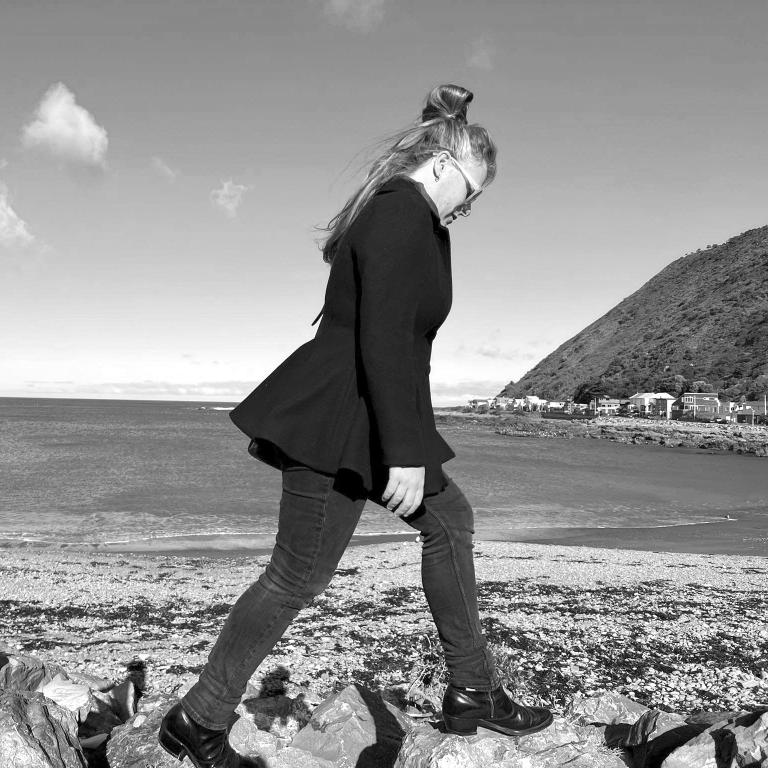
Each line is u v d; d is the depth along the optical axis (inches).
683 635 280.5
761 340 6264.8
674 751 89.0
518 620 301.3
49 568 451.2
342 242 70.8
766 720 87.2
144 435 3508.9
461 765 79.2
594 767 84.2
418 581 405.1
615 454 3004.4
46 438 3088.1
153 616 310.0
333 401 68.4
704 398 5472.4
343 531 70.5
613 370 7396.7
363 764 97.5
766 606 354.0
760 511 1140.5
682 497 1357.0
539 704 189.0
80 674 126.4
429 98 78.1
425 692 171.9
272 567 72.3
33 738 76.6
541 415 6496.1
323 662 222.5
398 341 64.0
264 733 98.9
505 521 920.3
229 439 3208.7
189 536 698.8
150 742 86.3
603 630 285.6
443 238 73.0
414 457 63.1
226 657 72.9
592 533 826.8
